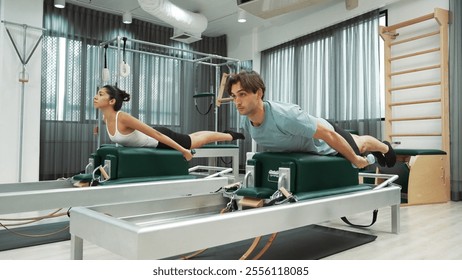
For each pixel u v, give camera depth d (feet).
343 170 6.51
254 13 11.93
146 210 5.65
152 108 19.51
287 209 4.74
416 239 6.83
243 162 21.44
